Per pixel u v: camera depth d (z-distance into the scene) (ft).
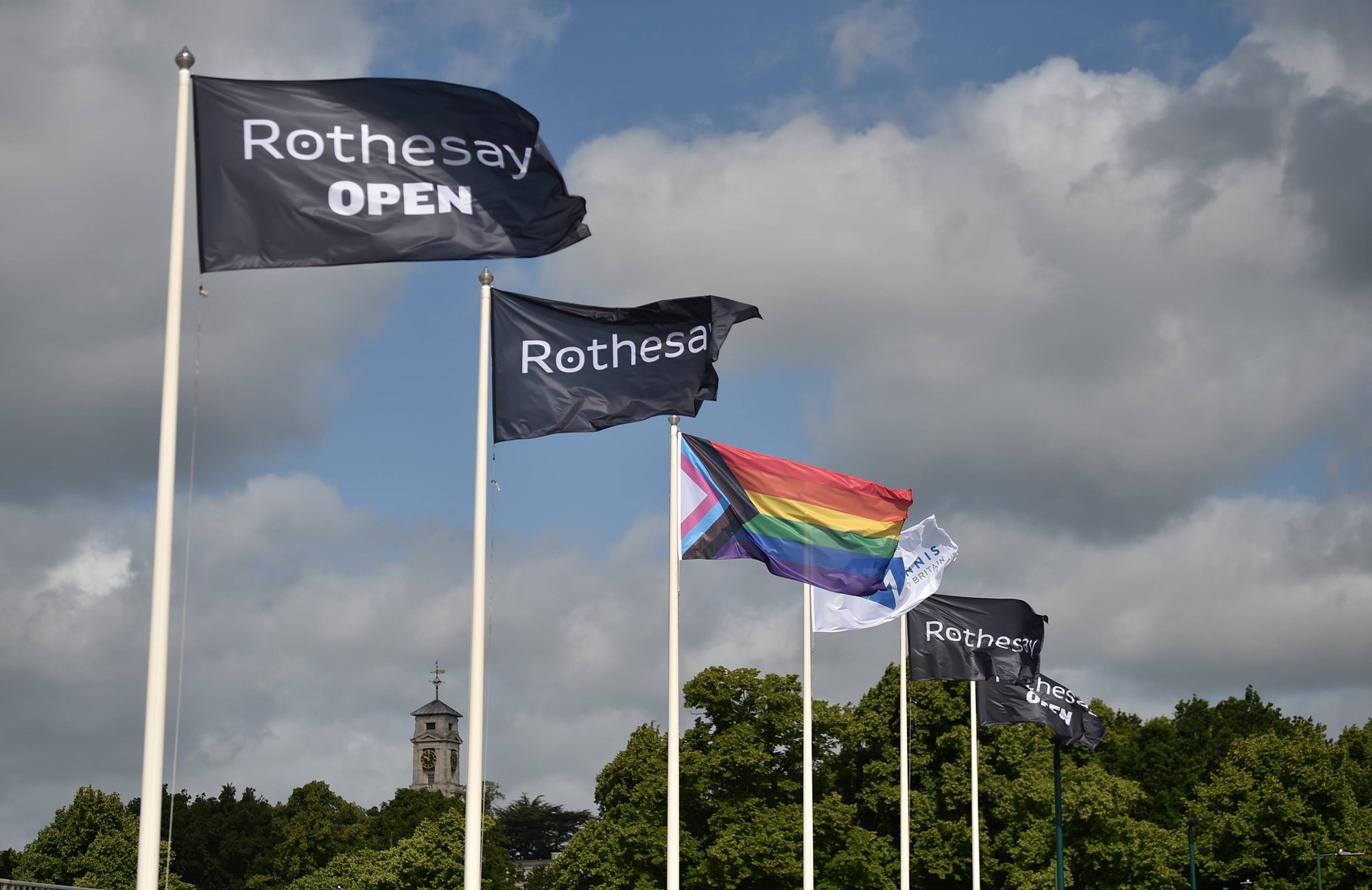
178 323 50.93
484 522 70.28
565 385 74.49
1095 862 238.27
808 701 119.14
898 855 246.88
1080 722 172.96
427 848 339.77
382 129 57.47
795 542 100.22
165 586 48.47
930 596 149.28
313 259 55.93
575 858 254.68
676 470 98.07
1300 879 269.23
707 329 75.51
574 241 59.06
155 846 45.96
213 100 55.98
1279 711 415.44
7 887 93.20
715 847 225.35
